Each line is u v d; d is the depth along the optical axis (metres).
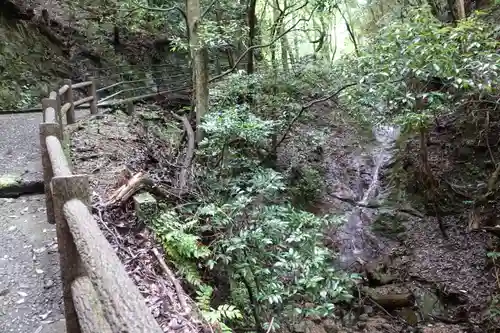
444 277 7.08
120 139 5.84
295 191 8.38
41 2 11.80
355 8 17.25
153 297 2.79
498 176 7.59
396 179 9.14
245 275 3.68
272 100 8.47
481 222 7.48
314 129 10.35
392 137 10.29
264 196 5.03
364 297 6.70
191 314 2.69
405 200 8.70
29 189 4.10
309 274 3.36
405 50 4.83
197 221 3.88
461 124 9.05
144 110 9.12
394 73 5.18
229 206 3.96
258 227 3.71
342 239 8.17
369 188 9.34
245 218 4.01
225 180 5.16
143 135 6.67
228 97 7.69
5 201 3.95
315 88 10.53
